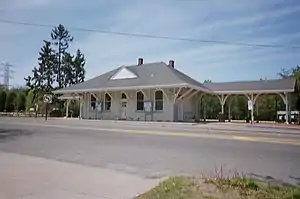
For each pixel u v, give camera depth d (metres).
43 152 10.83
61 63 69.88
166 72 32.53
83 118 36.28
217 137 15.02
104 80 36.62
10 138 14.77
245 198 5.30
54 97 54.44
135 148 11.73
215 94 35.78
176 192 5.66
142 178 7.18
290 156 10.09
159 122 28.11
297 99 35.38
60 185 6.41
